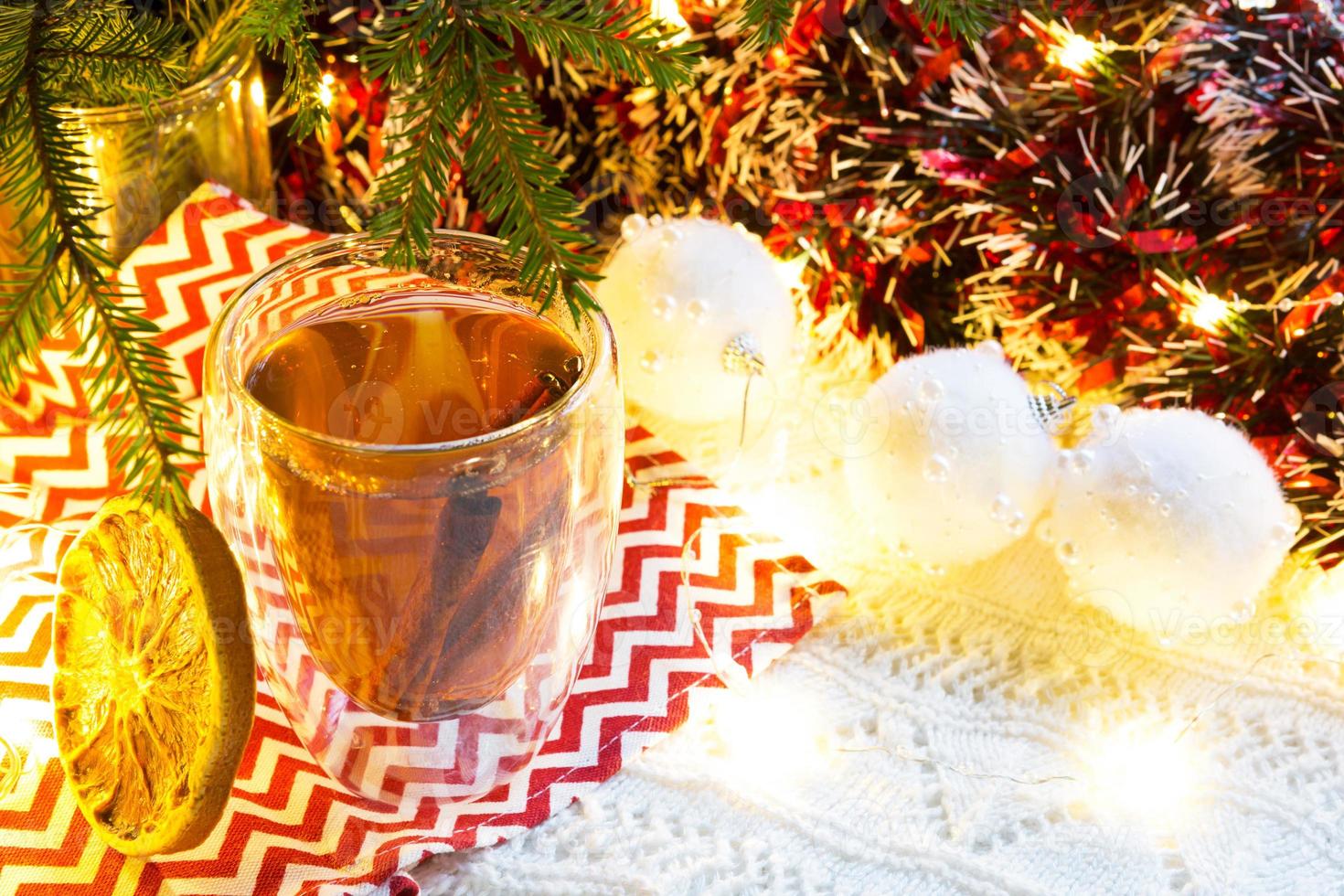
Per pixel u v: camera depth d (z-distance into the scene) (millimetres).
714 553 606
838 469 644
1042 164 609
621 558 603
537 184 464
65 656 536
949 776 558
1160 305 612
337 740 530
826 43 620
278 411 496
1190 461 564
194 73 572
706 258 603
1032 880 537
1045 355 639
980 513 580
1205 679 583
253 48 577
